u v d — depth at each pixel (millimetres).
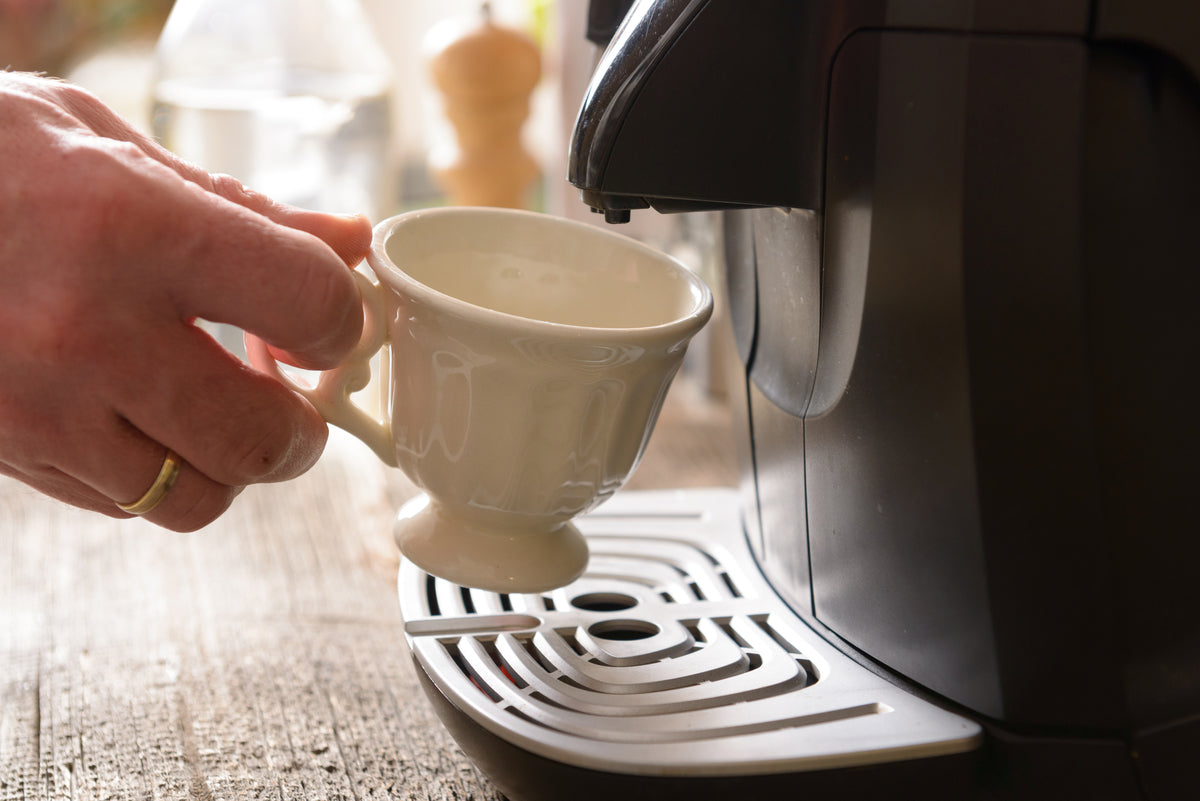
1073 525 527
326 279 537
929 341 531
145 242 528
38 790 591
